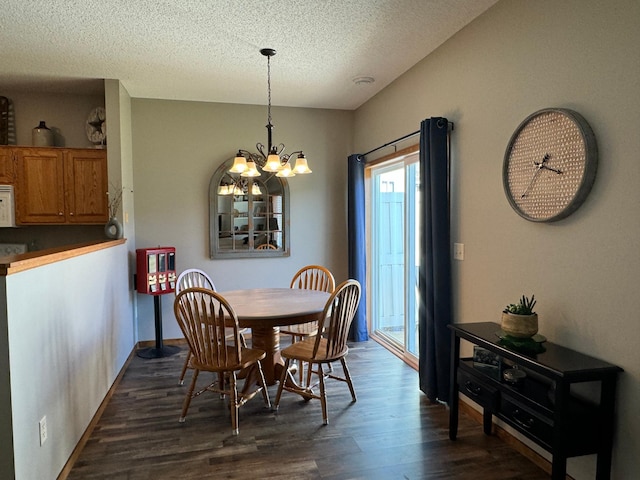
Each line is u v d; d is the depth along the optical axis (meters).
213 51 3.30
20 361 1.71
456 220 3.06
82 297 2.58
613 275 1.90
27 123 4.33
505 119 2.54
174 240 4.65
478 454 2.46
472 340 2.36
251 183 4.82
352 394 3.15
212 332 2.70
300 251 4.99
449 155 3.12
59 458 2.14
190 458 2.41
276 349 3.53
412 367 3.90
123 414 2.96
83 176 4.04
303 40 3.11
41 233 4.38
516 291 2.49
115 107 3.95
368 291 4.93
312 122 4.98
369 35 3.04
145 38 3.05
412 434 2.69
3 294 1.60
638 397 1.80
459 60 2.99
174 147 4.62
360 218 4.70
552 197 2.16
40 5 2.57
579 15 2.04
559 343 2.19
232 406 2.71
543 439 1.91
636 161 1.78
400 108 3.89
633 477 1.82
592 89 1.98
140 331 4.63
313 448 2.52
